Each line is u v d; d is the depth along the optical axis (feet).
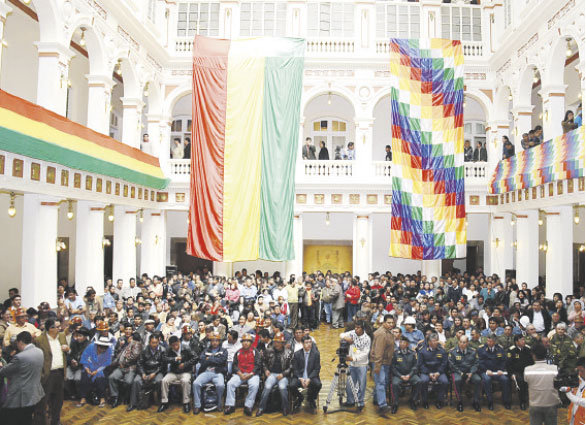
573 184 41.09
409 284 51.80
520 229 54.70
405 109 54.65
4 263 47.55
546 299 43.32
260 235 51.44
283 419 27.50
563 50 44.78
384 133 74.84
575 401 19.89
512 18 54.75
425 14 61.21
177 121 75.15
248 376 28.71
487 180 60.39
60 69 37.19
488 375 29.35
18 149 29.89
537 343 22.75
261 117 52.11
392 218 53.67
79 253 44.37
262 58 52.49
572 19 41.24
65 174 37.93
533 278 53.93
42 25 36.40
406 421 27.30
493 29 61.16
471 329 31.40
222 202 51.34
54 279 36.81
